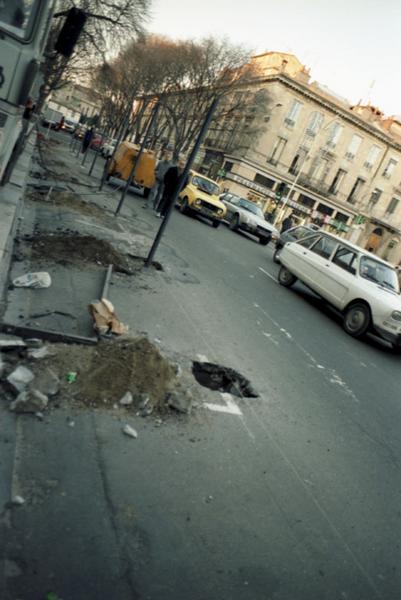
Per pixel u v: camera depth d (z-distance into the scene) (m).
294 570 2.57
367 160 47.34
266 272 12.27
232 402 4.15
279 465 3.52
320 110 43.44
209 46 35.47
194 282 7.78
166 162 13.47
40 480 2.46
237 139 44.97
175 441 3.24
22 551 2.04
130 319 5.00
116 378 3.49
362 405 5.48
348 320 9.03
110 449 2.90
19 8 4.41
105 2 24.84
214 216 17.11
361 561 2.86
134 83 39.97
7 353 3.40
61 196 10.12
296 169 44.88
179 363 4.46
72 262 6.02
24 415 2.88
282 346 6.40
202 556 2.40
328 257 10.06
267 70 45.50
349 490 3.58
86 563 2.10
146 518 2.49
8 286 4.60
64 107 71.31
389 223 49.88
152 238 9.95
